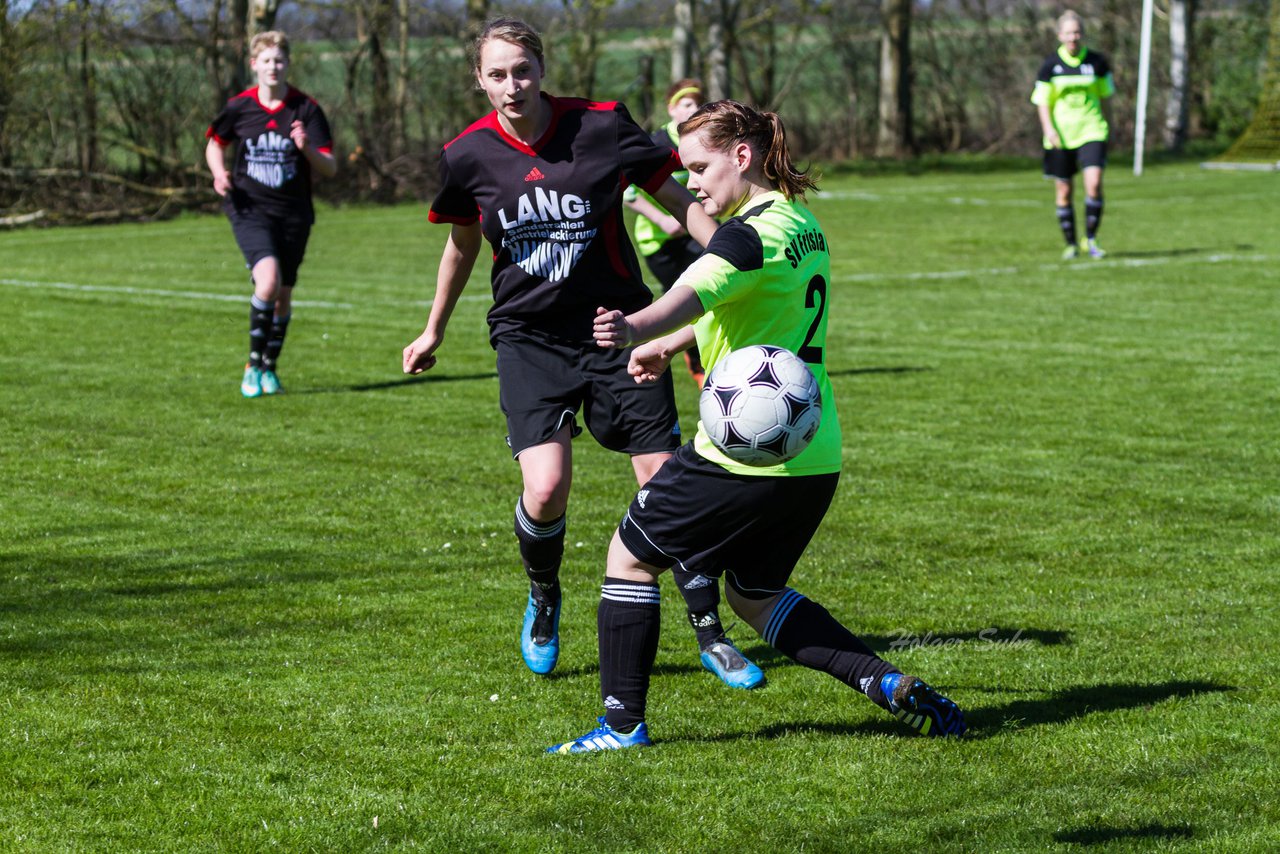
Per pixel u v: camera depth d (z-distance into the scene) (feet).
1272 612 24.31
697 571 18.06
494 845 15.52
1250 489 33.32
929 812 16.30
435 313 22.41
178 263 85.51
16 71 119.44
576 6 146.30
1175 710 19.61
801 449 17.25
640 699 18.60
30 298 69.00
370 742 18.74
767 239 17.28
